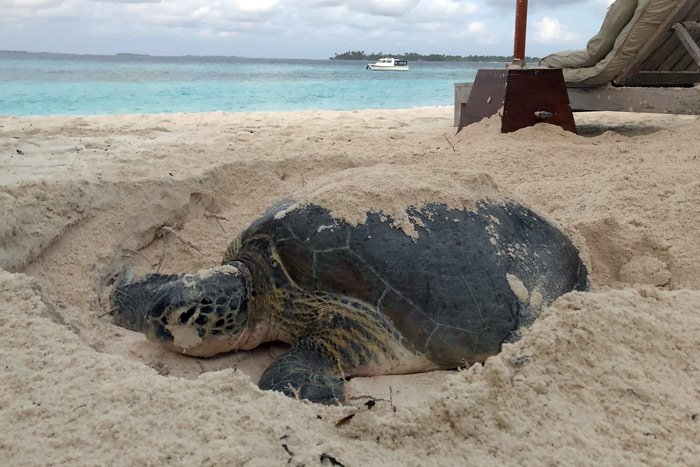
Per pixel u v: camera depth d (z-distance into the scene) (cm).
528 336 75
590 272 129
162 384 69
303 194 118
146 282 126
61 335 82
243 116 428
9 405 66
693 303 89
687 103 257
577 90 293
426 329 98
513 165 209
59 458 57
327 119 412
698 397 69
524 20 272
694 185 158
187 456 58
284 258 107
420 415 64
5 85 970
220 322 103
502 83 275
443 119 418
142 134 288
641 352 76
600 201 158
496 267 104
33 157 206
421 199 111
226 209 182
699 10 250
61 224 142
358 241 102
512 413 65
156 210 164
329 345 99
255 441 59
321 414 66
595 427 64
